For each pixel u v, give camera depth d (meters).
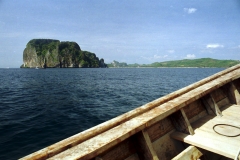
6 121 10.33
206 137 2.77
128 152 2.34
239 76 4.61
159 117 2.48
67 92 23.64
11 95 20.44
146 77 57.56
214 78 4.41
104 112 12.93
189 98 3.10
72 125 9.95
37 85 32.28
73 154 1.62
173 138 2.94
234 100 4.53
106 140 1.87
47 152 1.67
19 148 7.12
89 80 45.06
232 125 3.20
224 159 3.11
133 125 2.21
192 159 2.50
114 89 27.08
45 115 11.88
